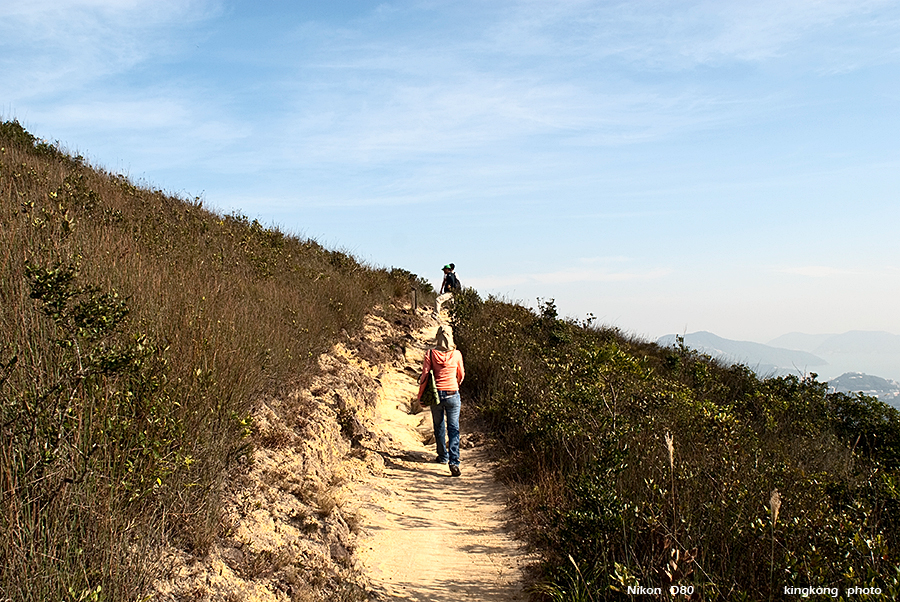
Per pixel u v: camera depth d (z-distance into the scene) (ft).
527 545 16.48
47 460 9.05
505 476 21.99
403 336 45.34
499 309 57.21
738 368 45.91
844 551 11.09
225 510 13.30
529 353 37.40
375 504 19.02
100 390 11.40
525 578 14.74
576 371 29.01
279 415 19.97
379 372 34.58
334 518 16.47
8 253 13.69
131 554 9.89
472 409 31.58
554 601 12.44
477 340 40.09
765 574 11.51
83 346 10.98
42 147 40.86
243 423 14.93
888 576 10.11
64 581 8.48
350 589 13.16
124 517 10.18
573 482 15.88
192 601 10.39
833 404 37.42
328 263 53.52
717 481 14.58
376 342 39.68
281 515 14.88
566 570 12.97
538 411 23.50
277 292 30.58
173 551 11.12
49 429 9.62
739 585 11.38
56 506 9.27
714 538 12.55
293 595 12.34
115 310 10.69
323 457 19.92
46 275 10.02
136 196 38.96
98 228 22.17
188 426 13.46
